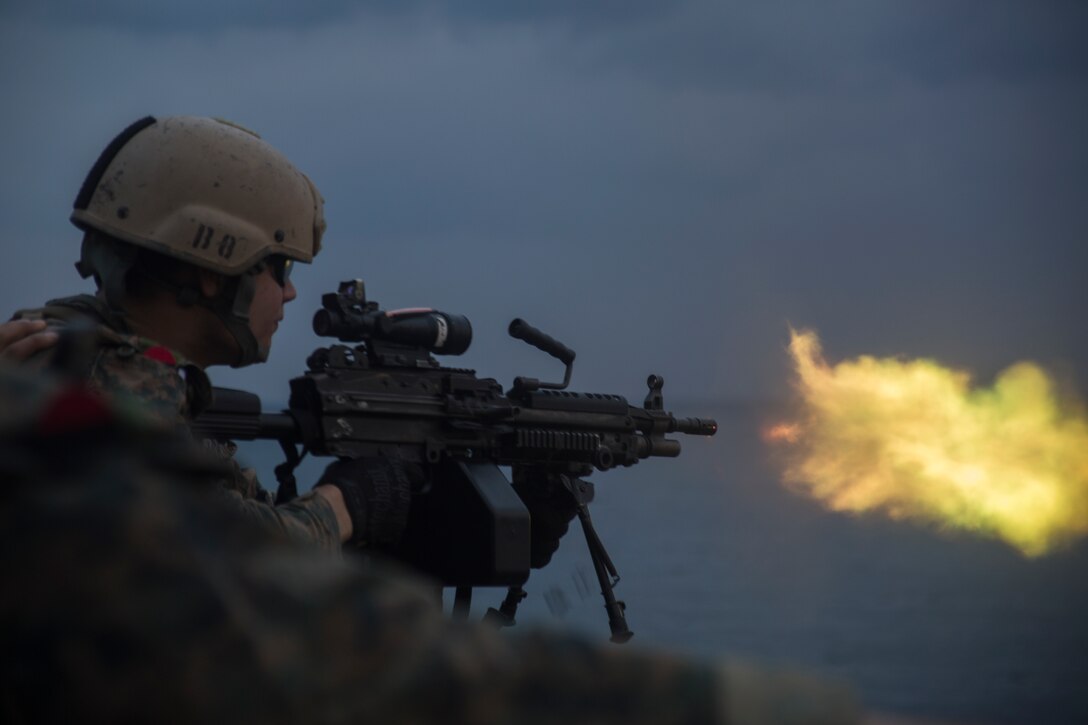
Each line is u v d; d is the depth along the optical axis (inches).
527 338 167.6
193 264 118.5
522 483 166.2
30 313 111.0
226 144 120.9
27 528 35.6
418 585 38.5
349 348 141.8
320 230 132.1
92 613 35.1
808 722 36.6
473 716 36.1
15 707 35.5
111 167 119.0
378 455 140.3
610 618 164.9
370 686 35.8
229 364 125.2
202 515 37.5
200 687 35.0
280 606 36.3
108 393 100.2
